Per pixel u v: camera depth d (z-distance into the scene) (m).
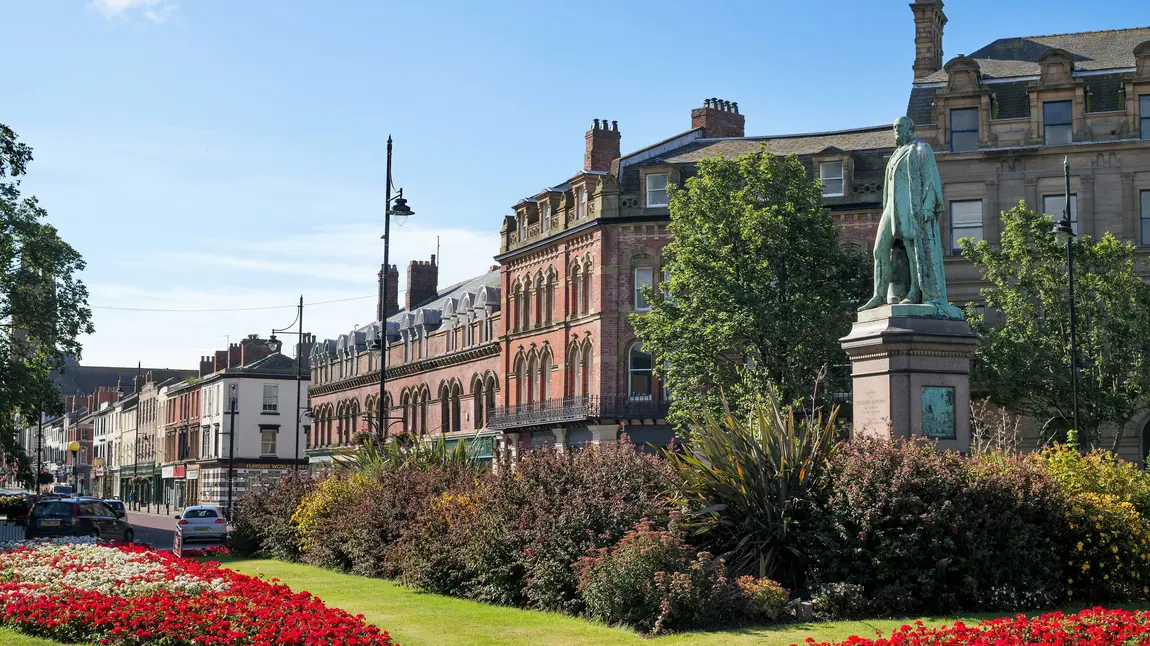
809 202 40.69
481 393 66.56
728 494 18.69
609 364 53.16
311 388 96.88
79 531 43.41
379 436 32.78
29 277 51.72
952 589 17.42
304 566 29.89
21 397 50.28
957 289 47.03
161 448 117.38
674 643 15.39
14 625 15.26
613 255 53.56
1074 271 38.62
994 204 47.09
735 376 39.72
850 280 41.28
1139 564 18.56
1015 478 18.17
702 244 39.84
